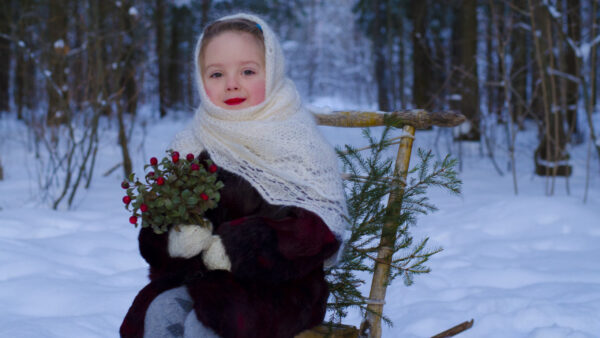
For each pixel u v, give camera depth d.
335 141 12.47
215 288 1.54
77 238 4.71
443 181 2.25
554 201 5.42
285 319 1.57
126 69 9.52
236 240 1.54
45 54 8.15
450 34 16.19
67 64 8.21
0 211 5.55
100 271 4.03
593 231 4.93
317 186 1.66
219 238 1.58
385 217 2.13
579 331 2.80
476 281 3.79
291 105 1.82
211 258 1.58
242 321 1.50
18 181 7.78
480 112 10.10
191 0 16.12
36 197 6.86
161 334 1.57
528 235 4.95
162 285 1.68
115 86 8.05
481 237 4.88
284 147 1.69
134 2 8.73
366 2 18.80
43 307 3.21
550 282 3.64
